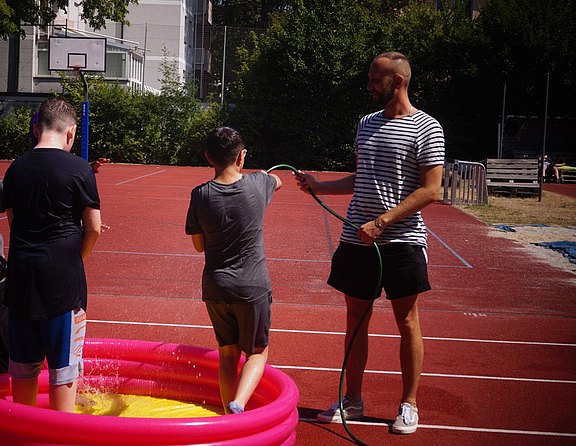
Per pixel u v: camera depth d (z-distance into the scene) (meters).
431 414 5.24
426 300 9.20
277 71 34.03
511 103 33.50
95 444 3.73
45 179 3.98
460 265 11.65
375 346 6.95
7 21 31.42
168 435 3.72
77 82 33.91
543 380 6.14
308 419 5.07
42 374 5.04
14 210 4.04
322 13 34.09
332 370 6.19
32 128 4.39
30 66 37.66
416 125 4.73
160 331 7.24
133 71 38.53
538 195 23.77
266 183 4.56
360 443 4.63
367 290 4.83
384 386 5.80
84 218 4.09
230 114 34.28
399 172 4.73
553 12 33.75
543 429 5.03
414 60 33.69
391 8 46.62
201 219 4.37
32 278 3.97
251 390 4.35
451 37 33.44
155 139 34.09
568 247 13.33
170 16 44.81
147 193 21.00
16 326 4.11
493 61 32.94
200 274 10.09
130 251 11.62
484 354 6.88
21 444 3.80
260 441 3.92
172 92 34.94
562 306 9.09
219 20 58.25
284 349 6.77
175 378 5.38
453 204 20.48
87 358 5.42
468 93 33.72
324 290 9.47
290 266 11.05
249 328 4.41
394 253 4.72
